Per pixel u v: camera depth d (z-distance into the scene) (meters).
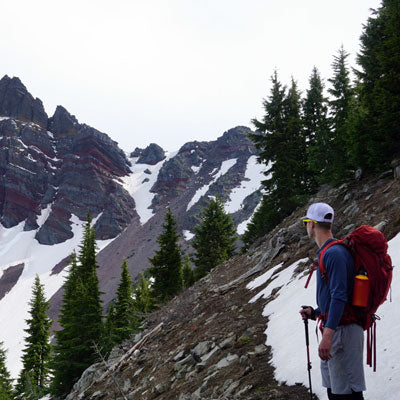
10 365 95.50
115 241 199.50
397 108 14.80
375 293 2.42
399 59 14.94
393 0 16.36
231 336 8.26
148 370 10.28
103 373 13.75
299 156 29.20
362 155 16.89
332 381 2.50
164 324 15.04
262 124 30.42
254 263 17.98
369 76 18.75
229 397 5.19
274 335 6.86
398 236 7.94
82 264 49.84
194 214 194.50
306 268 10.02
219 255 43.00
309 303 7.29
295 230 16.03
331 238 2.67
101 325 26.42
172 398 6.96
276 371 5.28
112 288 143.50
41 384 40.22
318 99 31.78
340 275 2.41
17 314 135.50
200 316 12.65
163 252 36.88
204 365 7.47
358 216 12.98
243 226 167.25
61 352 26.23
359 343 2.45
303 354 5.20
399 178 13.07
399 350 3.72
